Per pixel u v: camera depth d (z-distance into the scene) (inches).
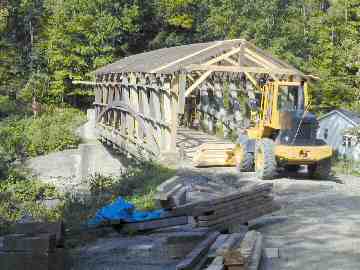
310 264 323.6
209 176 677.3
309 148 650.8
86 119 1669.5
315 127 669.3
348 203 523.5
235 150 749.3
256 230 414.6
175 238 368.5
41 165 1305.4
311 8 1800.0
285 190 603.2
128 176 749.9
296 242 376.5
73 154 1373.0
